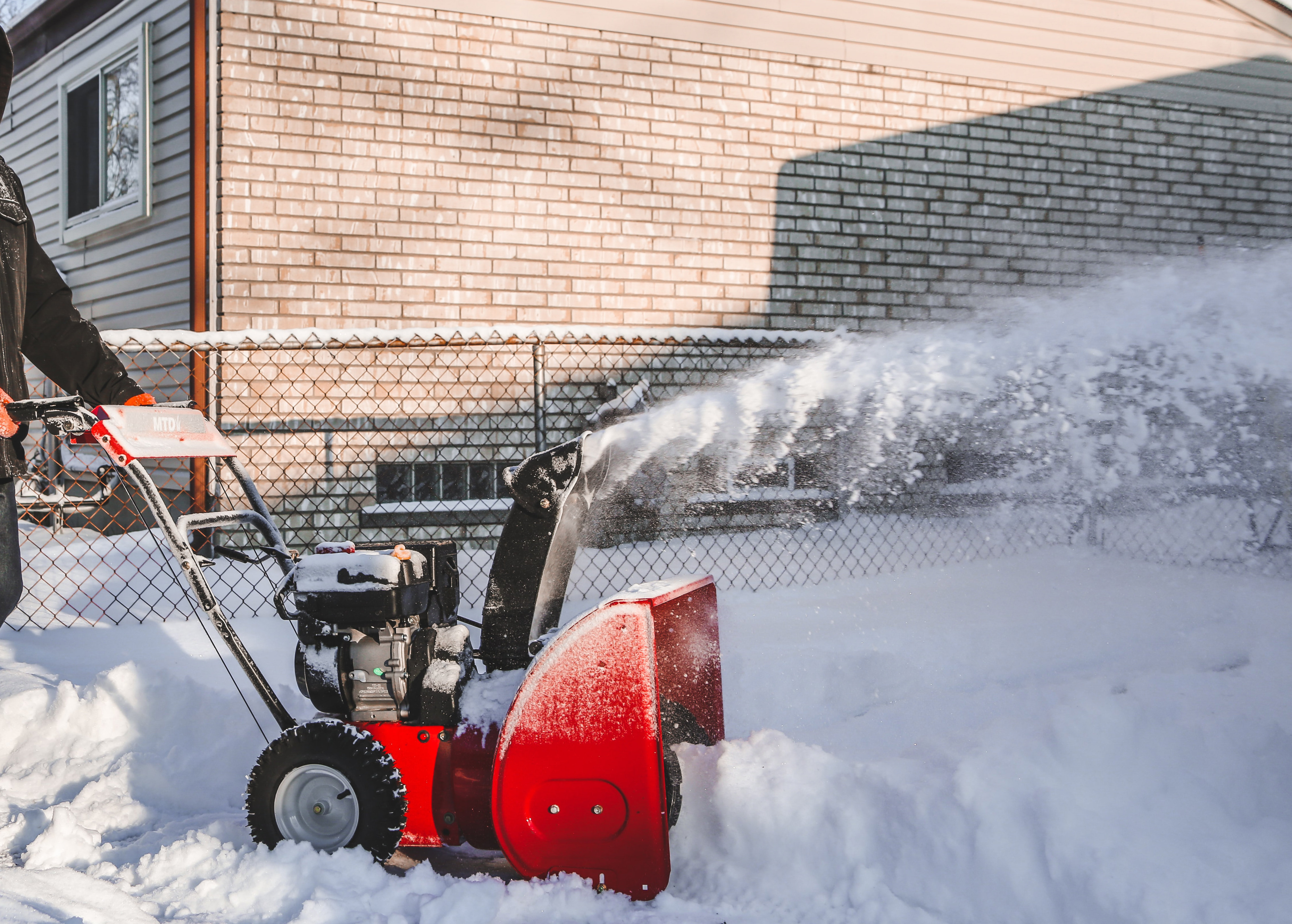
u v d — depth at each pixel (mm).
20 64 9484
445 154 6980
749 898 2281
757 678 3865
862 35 8281
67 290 3008
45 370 3000
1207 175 9672
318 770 2451
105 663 3912
